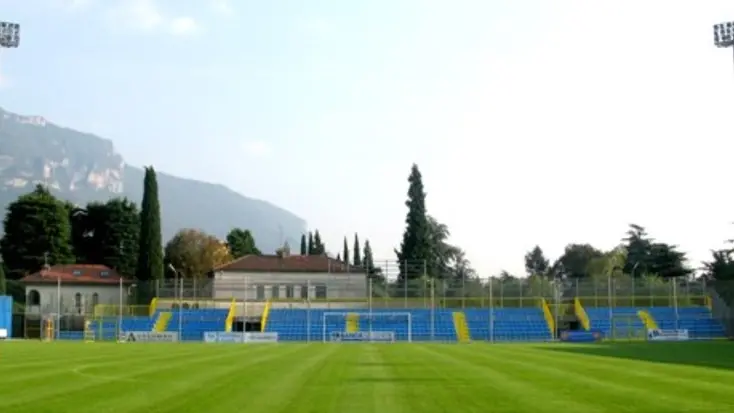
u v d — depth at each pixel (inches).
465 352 2166.6
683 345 2751.0
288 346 2704.2
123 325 4047.7
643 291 4114.2
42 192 5949.8
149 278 5078.7
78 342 3221.0
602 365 1569.9
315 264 5054.1
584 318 3976.4
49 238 5698.8
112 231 6131.9
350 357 1872.5
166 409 851.4
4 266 5674.2
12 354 2032.5
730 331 3784.5
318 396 970.1
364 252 7386.8
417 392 1019.3
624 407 874.1
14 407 872.3
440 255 6181.1
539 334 3878.0
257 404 890.7
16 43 2965.1
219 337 3587.6
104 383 1147.9
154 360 1734.7
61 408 863.1
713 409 859.4
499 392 1022.4
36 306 4387.3
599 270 6368.1
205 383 1144.2
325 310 4192.9
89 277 5049.2
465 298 4207.7
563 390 1053.2
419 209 5334.6
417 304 4269.2
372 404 890.1
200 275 6899.6
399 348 2487.7
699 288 4067.4
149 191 5147.6
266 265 4977.9
